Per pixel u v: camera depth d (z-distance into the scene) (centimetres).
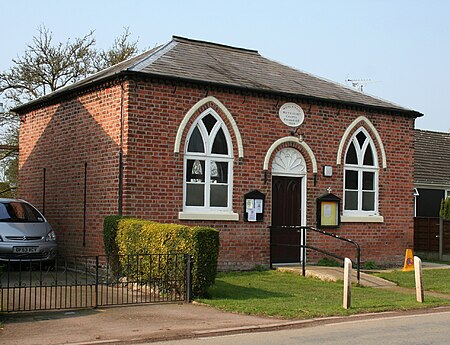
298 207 1892
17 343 891
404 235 2081
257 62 2139
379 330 1027
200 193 1717
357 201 1998
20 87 3422
